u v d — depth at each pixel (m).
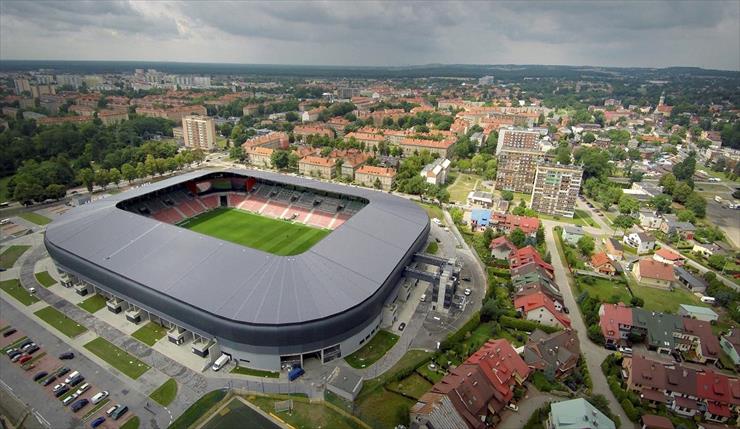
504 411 85.88
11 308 116.44
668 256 155.62
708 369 100.94
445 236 172.50
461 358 100.38
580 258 157.50
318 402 87.44
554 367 94.19
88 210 145.88
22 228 169.00
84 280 122.62
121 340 104.75
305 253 113.94
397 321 115.44
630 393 89.25
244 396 88.81
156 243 120.44
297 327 91.81
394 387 91.50
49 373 93.75
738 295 130.12
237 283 102.12
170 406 85.56
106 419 82.19
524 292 122.25
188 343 104.62
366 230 132.75
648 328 108.38
